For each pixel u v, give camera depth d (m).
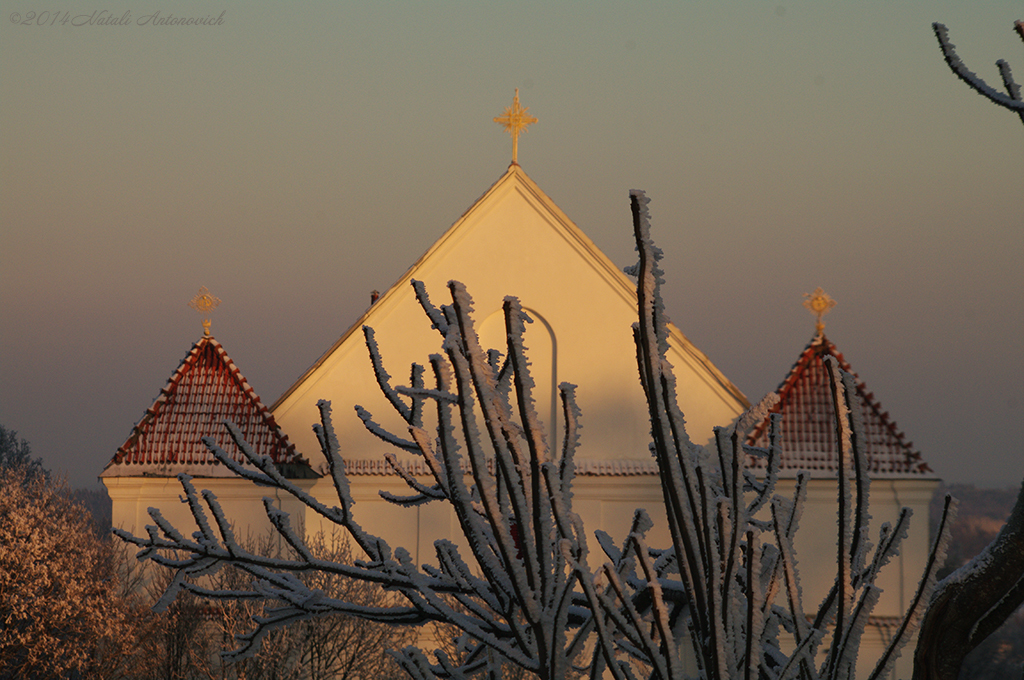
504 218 110.44
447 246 110.06
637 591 20.06
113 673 105.94
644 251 15.77
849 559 16.77
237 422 105.94
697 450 16.81
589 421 107.56
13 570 108.88
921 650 20.64
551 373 109.06
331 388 109.00
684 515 16.12
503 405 18.44
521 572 17.25
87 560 109.81
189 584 20.62
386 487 105.94
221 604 98.19
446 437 18.09
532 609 17.22
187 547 20.52
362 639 98.00
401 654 19.92
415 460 106.12
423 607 19.80
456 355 17.00
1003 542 20.12
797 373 108.62
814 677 16.89
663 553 20.83
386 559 20.11
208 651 97.62
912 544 99.50
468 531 18.44
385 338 109.12
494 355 19.64
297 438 108.12
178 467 102.56
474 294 110.06
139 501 103.50
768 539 92.88
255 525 102.69
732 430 16.14
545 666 17.38
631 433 107.31
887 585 99.44
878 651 96.44
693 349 106.69
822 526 101.12
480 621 19.86
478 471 17.30
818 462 102.12
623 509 105.31
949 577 20.52
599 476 105.06
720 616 15.70
